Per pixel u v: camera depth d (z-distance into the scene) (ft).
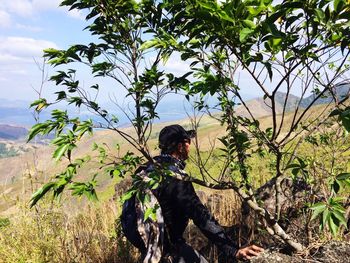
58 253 16.37
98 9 8.55
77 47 8.50
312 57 7.04
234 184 9.05
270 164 12.85
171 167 9.20
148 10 8.39
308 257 8.79
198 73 7.88
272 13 6.11
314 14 6.08
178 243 9.65
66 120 7.48
